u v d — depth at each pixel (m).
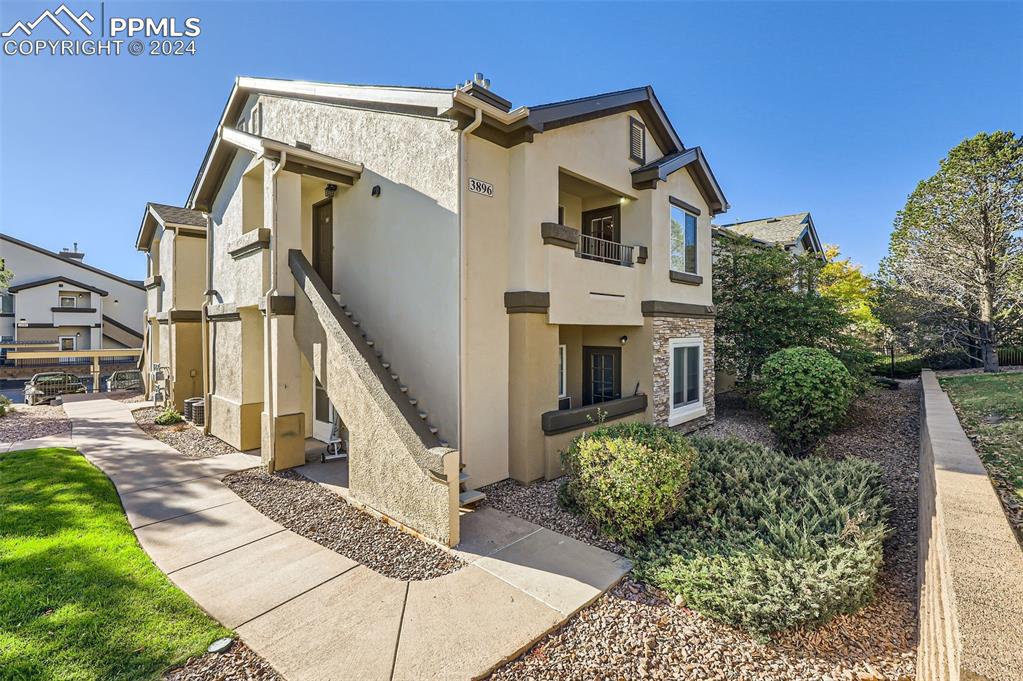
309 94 10.28
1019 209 16.08
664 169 10.77
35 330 28.72
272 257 8.39
